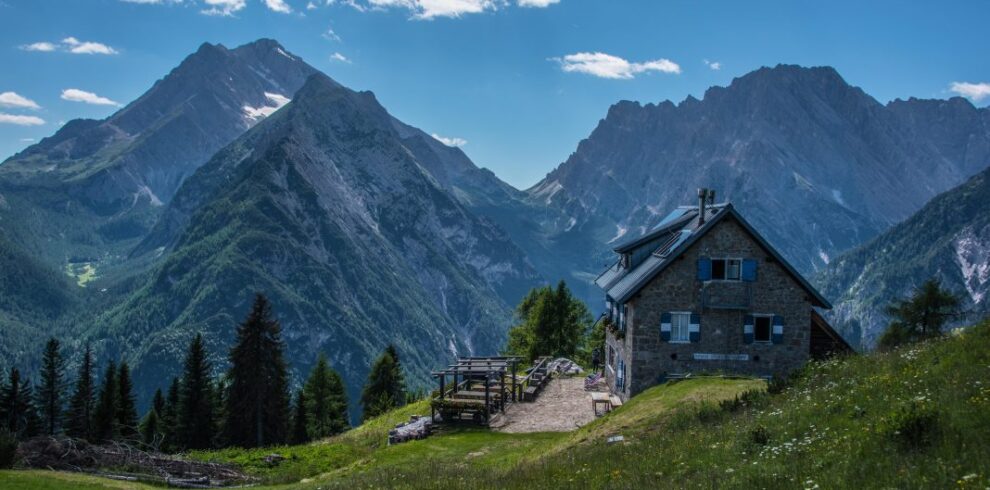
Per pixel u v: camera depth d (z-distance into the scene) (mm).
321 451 41719
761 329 46469
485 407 42656
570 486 20391
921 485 13820
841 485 14852
